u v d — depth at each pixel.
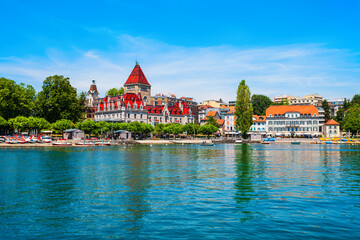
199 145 145.38
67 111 165.38
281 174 49.28
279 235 22.16
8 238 22.30
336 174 49.19
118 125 165.38
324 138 168.12
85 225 24.73
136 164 63.59
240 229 23.36
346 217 26.09
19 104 148.62
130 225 24.58
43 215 27.42
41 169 55.53
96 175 48.69
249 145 145.62
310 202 30.91
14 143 130.62
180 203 30.83
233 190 36.78
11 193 35.84
